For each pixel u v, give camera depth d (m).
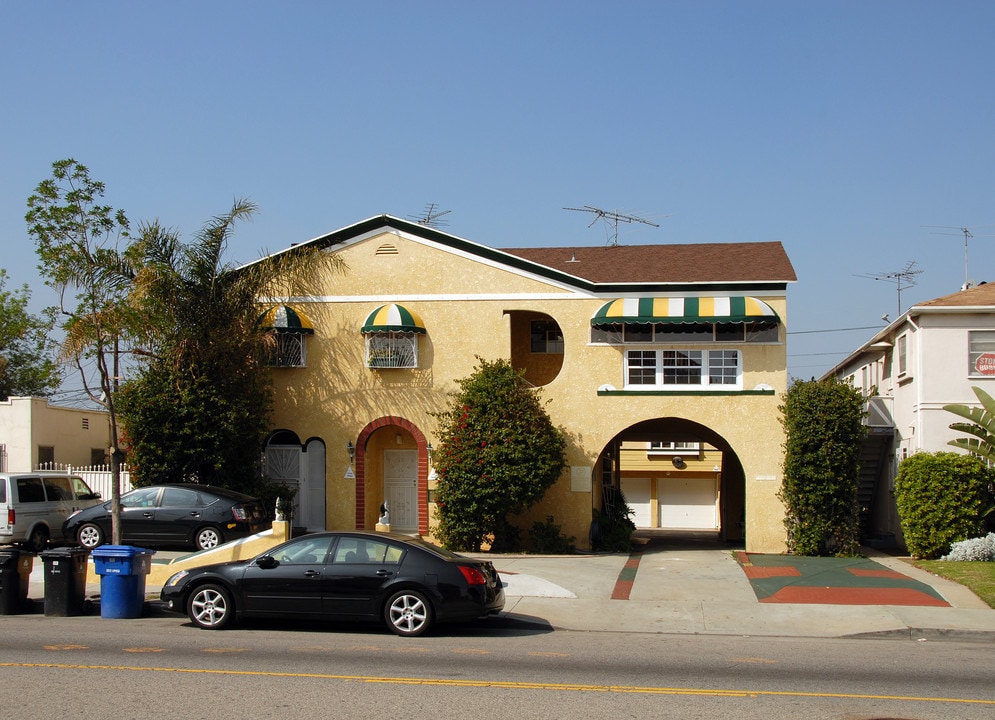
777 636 14.58
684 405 24.91
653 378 25.22
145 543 21.80
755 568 21.19
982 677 11.05
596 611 16.25
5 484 23.28
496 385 24.12
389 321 25.05
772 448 24.53
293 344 25.91
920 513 22.23
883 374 29.84
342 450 25.83
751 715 9.07
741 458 24.64
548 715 9.02
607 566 21.48
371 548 14.10
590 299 25.44
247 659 11.70
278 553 14.29
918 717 9.02
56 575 15.77
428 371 25.69
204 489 22.14
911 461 22.75
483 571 14.21
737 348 24.95
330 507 25.75
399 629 13.72
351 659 11.79
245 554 18.36
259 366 24.44
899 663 12.00
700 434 31.58
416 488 26.75
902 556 24.50
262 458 25.78
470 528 23.67
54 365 19.47
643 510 49.53
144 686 10.13
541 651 12.69
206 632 13.94
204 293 24.05
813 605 16.69
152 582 18.34
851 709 9.34
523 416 23.91
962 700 9.77
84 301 18.92
